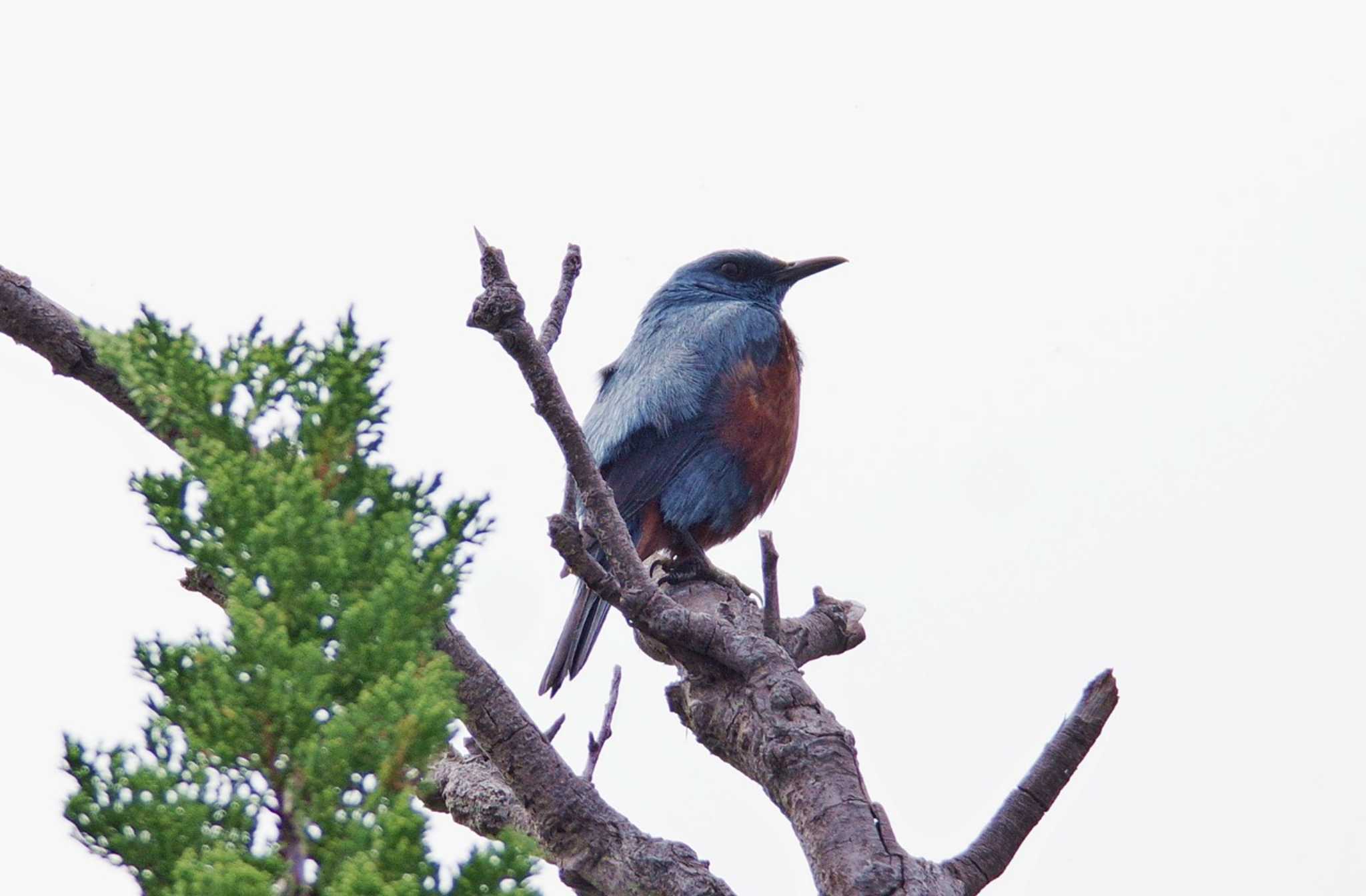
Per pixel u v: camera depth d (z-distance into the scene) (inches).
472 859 251.4
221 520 288.2
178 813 262.5
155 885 261.0
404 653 277.3
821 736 393.7
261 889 243.1
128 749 269.3
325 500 299.6
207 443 305.4
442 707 266.5
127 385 336.2
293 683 266.5
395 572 280.8
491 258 357.4
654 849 425.7
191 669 274.8
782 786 389.7
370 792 263.9
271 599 282.4
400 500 310.0
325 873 255.6
